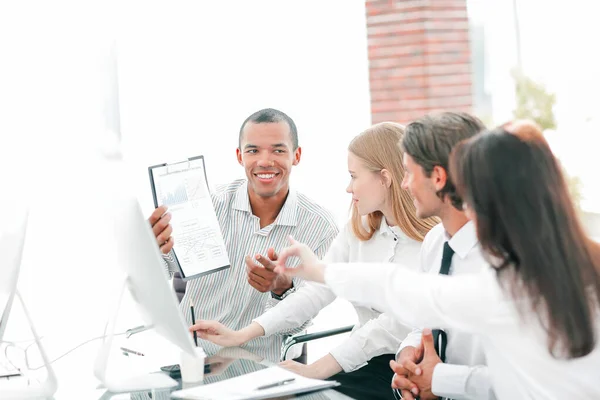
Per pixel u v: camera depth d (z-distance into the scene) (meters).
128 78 7.55
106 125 2.12
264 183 2.99
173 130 7.63
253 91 7.83
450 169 1.92
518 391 1.98
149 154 7.56
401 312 1.99
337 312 5.48
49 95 6.69
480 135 1.85
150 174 2.66
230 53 7.78
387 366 2.88
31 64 7.02
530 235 1.76
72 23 7.25
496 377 2.04
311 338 2.80
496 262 1.83
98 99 2.14
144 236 1.90
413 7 7.39
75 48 7.09
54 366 2.47
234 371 2.32
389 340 2.77
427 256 2.61
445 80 7.50
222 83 7.77
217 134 7.73
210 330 2.62
